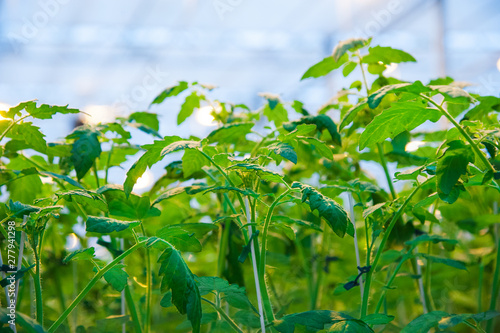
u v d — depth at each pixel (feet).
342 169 6.23
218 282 4.46
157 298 7.06
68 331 5.29
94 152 4.94
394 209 4.78
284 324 3.99
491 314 4.19
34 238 4.10
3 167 5.29
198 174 5.56
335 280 7.17
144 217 4.98
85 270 6.96
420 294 5.33
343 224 3.65
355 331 3.82
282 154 3.88
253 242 4.40
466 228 6.30
